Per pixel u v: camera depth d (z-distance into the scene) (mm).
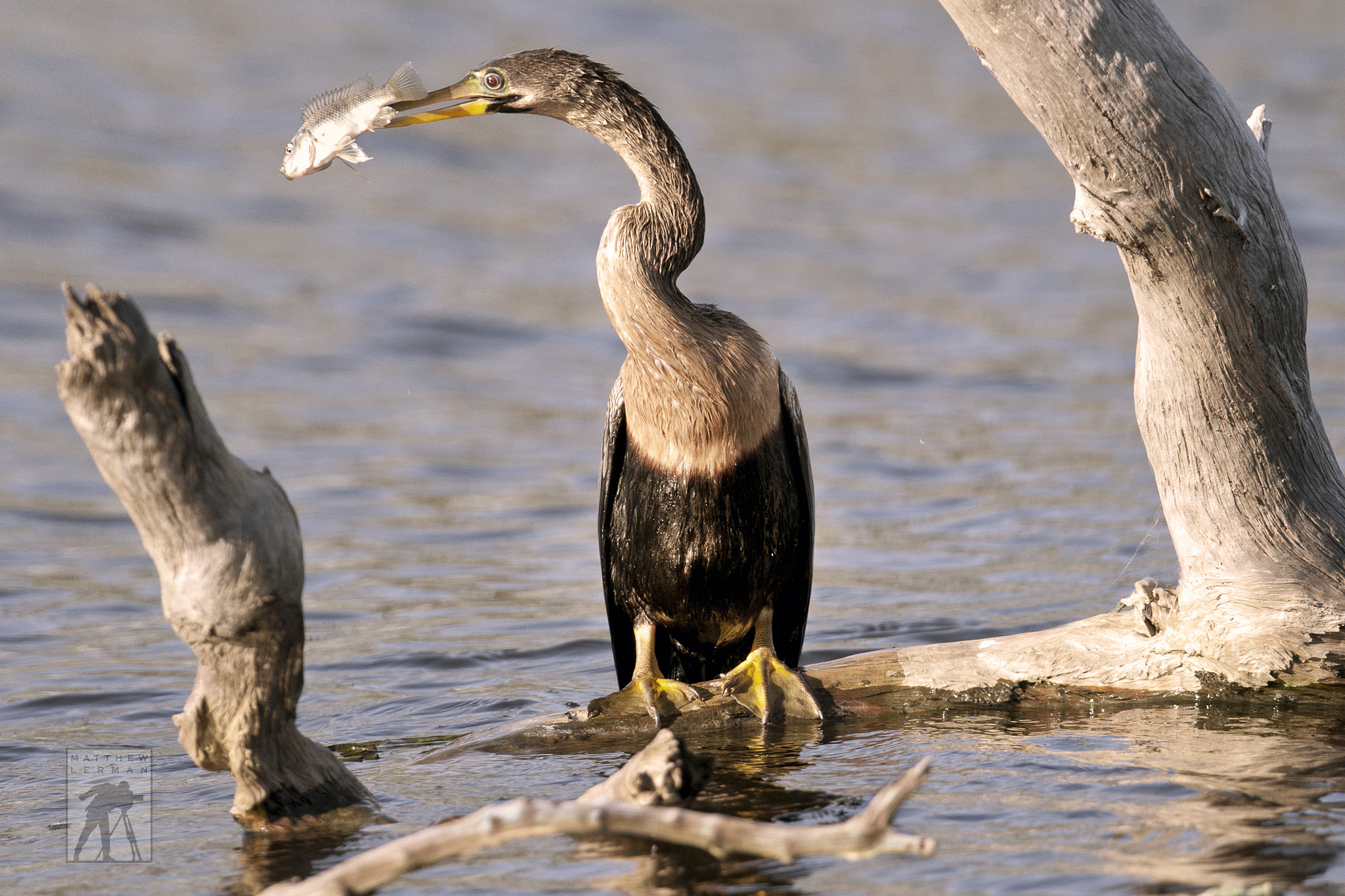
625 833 6098
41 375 23453
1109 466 18453
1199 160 7625
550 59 9375
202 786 7887
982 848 6137
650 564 9258
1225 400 8266
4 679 10406
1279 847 5902
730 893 5738
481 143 48438
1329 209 41656
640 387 9008
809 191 44969
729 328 9094
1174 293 8031
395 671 10734
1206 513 8555
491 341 28219
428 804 7273
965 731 8414
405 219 38594
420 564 14641
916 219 41938
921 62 63688
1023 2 7328
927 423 21750
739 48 61938
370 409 22781
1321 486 8500
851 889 5715
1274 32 73312
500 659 11117
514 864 6203
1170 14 75938
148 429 5633
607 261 8938
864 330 29422
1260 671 8484
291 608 6316
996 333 29219
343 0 57312
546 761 8227
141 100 44344
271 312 29219
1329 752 7406
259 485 6191
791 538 9375
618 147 9297
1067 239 40031
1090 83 7422
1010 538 15031
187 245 33625
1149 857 5895
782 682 9117
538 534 16016
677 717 8938
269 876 6266
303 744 6891
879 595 12898
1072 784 7059
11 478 17938
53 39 47969
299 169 9195
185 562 6027
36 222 33438
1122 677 8914
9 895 6145
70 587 13531
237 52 50062
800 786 7301
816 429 21375
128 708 9680
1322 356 24516
